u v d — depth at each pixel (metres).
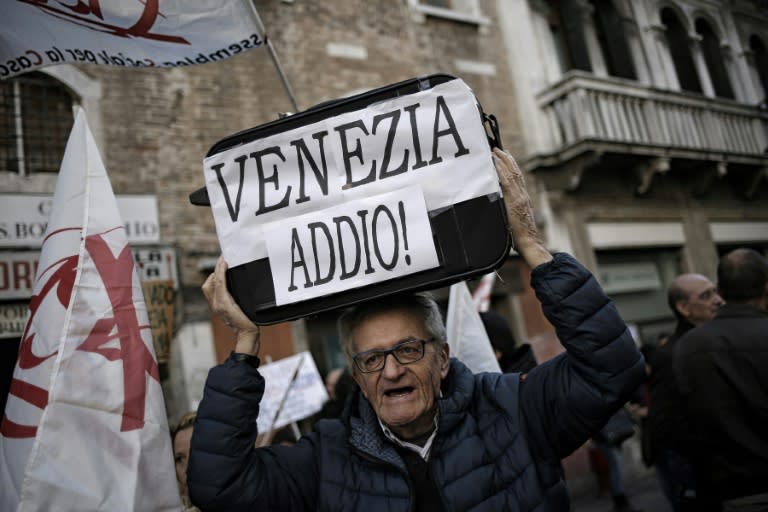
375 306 1.77
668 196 10.41
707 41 11.89
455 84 1.70
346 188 1.72
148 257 6.07
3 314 5.44
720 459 2.29
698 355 2.34
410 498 1.64
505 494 1.65
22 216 5.62
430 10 8.78
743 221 11.36
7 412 1.74
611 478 6.23
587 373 1.62
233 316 1.72
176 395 6.02
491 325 3.23
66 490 1.64
